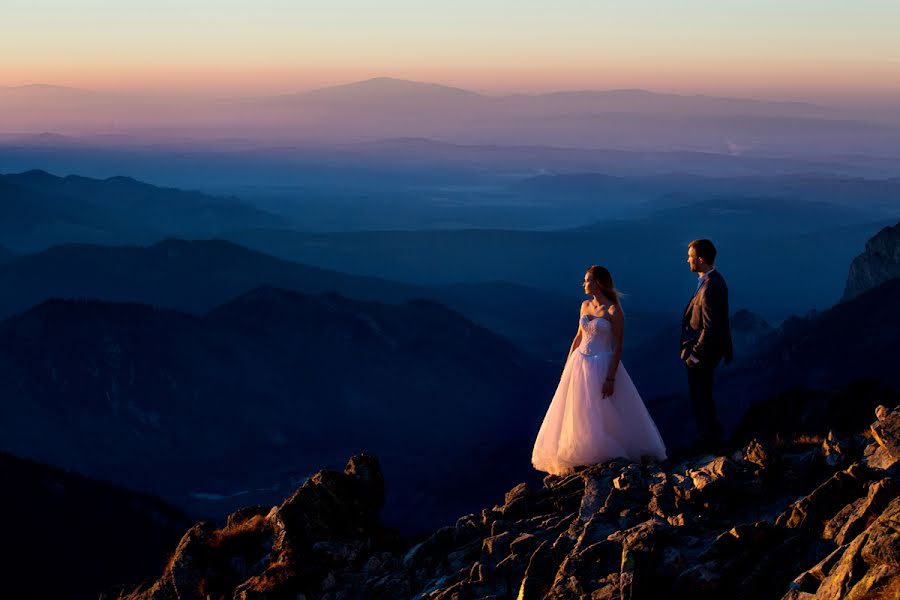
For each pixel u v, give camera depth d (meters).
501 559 9.49
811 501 8.23
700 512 9.02
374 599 10.01
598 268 11.95
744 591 7.43
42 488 105.44
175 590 12.03
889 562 6.31
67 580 87.19
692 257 11.95
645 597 7.68
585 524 9.35
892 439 8.82
